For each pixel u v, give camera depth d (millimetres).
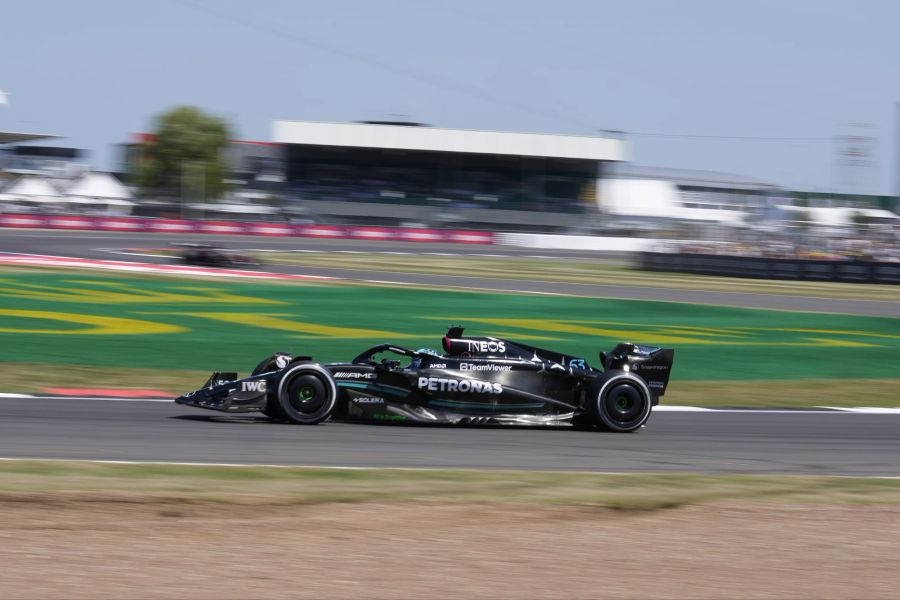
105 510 16766
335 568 13672
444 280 82688
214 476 20000
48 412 27562
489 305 62469
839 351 49875
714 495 19922
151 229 146125
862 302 77938
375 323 52062
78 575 12883
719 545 15750
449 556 14508
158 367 37375
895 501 19953
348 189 199375
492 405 27750
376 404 27172
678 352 46938
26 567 13141
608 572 13961
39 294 55625
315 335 47031
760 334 54969
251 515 16875
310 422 26703
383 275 85750
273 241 140750
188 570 13328
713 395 36656
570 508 18219
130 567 13352
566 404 28281
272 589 12641
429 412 27344
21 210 167375
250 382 26719
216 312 53281
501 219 199750
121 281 65000
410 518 17000
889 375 44031
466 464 22656
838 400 37000
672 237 153000
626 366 29156
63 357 37969
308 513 17141
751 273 103250
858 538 16562
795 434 29344
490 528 16453
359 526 16281
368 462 22375
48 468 20000
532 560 14438
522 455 24094
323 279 76438
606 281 89812
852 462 25234
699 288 85438
